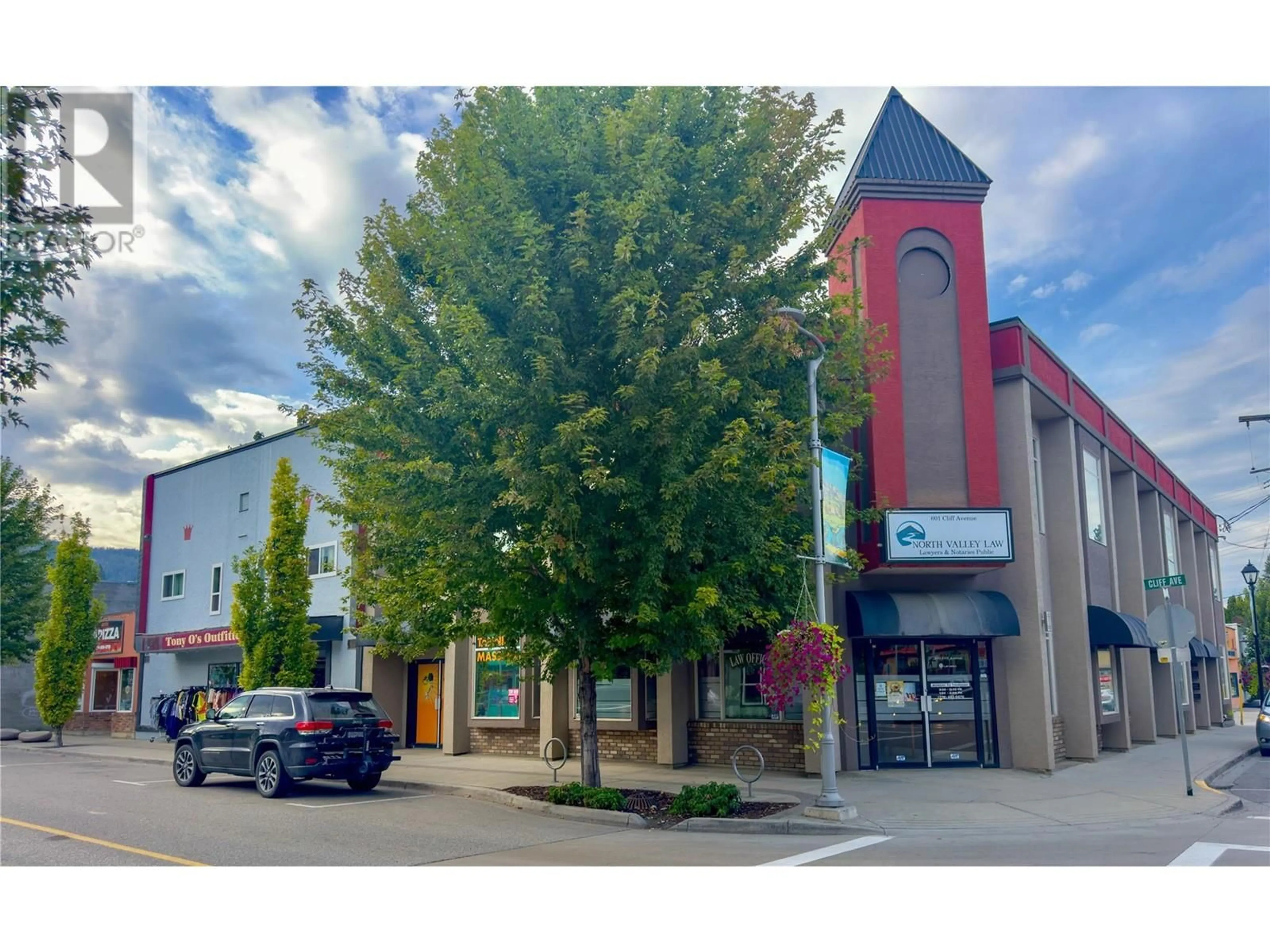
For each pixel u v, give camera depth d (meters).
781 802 13.84
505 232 12.38
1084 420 22.41
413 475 13.00
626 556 12.63
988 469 17.91
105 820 12.61
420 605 15.76
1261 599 62.12
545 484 11.65
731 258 13.05
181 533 33.19
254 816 13.01
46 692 29.66
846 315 15.61
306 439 27.94
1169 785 16.12
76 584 30.56
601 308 12.48
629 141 12.95
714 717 18.92
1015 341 19.08
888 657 18.33
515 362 12.49
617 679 20.22
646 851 10.66
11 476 34.16
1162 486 32.84
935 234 18.75
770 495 14.37
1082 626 20.20
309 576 24.83
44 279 7.64
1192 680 34.41
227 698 27.41
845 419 15.14
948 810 13.48
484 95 13.13
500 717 21.89
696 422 12.10
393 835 11.57
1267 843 10.74
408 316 13.93
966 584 18.50
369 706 16.23
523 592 13.76
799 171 13.98
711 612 13.60
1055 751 19.27
